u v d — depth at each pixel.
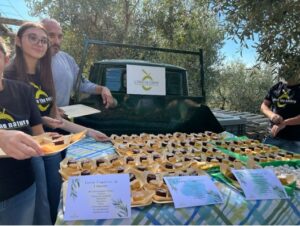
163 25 7.74
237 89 11.11
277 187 1.37
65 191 1.18
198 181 1.31
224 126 4.65
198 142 2.26
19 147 1.00
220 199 1.24
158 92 2.67
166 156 1.77
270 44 1.77
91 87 2.57
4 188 1.43
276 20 1.67
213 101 11.34
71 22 7.35
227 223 1.24
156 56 7.20
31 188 1.57
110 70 2.76
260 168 1.60
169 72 2.89
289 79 1.95
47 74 2.08
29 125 1.54
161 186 1.29
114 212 1.11
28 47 1.91
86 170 1.45
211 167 1.61
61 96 2.49
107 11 7.31
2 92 1.44
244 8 1.73
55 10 7.19
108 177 1.21
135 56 7.16
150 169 1.53
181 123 2.77
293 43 1.73
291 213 1.36
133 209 1.16
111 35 7.47
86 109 2.31
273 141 2.83
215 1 1.96
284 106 2.78
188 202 1.20
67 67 2.58
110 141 2.27
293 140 2.72
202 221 1.20
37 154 1.03
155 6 7.70
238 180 1.36
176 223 1.16
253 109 10.94
